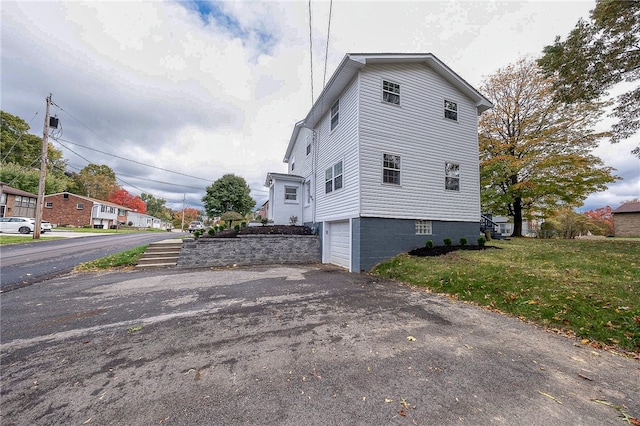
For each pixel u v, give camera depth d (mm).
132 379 2283
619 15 6945
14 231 18844
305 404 1939
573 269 5410
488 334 3352
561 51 8266
